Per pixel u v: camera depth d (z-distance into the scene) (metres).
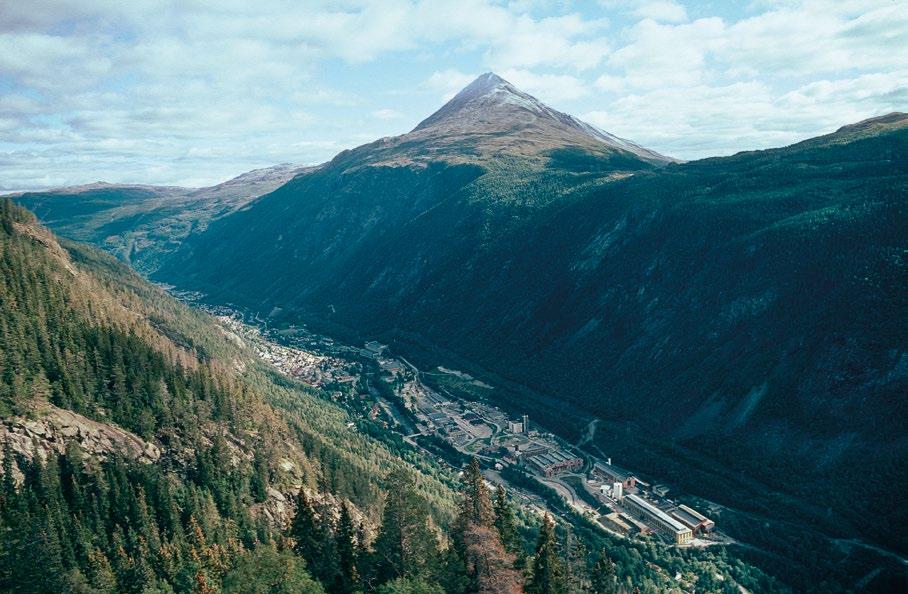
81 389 134.62
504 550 92.44
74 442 117.69
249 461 144.00
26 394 123.19
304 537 89.31
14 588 88.19
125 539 107.25
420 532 89.31
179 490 123.62
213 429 147.62
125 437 129.88
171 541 110.38
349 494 154.25
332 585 84.75
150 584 98.31
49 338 146.12
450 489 192.38
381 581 88.00
